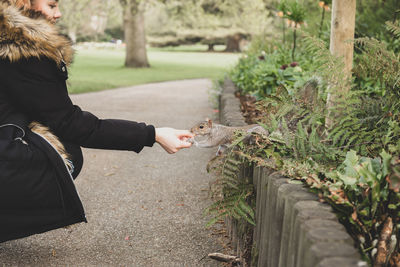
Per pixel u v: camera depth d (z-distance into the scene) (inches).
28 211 83.9
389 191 68.2
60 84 85.3
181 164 193.3
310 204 64.6
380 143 92.7
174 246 114.5
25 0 87.0
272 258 76.2
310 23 311.9
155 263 105.7
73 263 105.3
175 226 127.0
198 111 349.1
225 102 194.7
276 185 76.5
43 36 79.0
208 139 102.0
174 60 1272.1
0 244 114.0
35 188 82.6
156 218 133.0
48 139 84.6
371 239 68.2
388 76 96.9
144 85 610.2
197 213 136.6
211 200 146.8
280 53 289.7
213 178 170.7
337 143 100.4
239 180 105.4
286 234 68.3
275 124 95.3
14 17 78.0
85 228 125.4
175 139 93.1
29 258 107.3
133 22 960.3
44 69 81.7
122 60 1230.9
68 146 90.7
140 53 975.0
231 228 115.1
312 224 57.6
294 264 62.2
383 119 94.5
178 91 518.0
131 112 344.2
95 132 87.0
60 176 84.4
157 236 120.6
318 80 109.9
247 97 234.8
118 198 150.7
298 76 211.9
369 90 158.1
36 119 85.5
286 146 94.2
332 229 56.0
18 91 80.8
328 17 302.4
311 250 51.5
